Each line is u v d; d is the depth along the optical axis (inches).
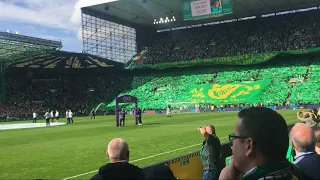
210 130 310.8
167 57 3250.5
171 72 3299.7
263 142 92.4
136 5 2783.0
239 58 2898.6
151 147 727.1
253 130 93.3
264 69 2883.9
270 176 91.9
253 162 94.9
